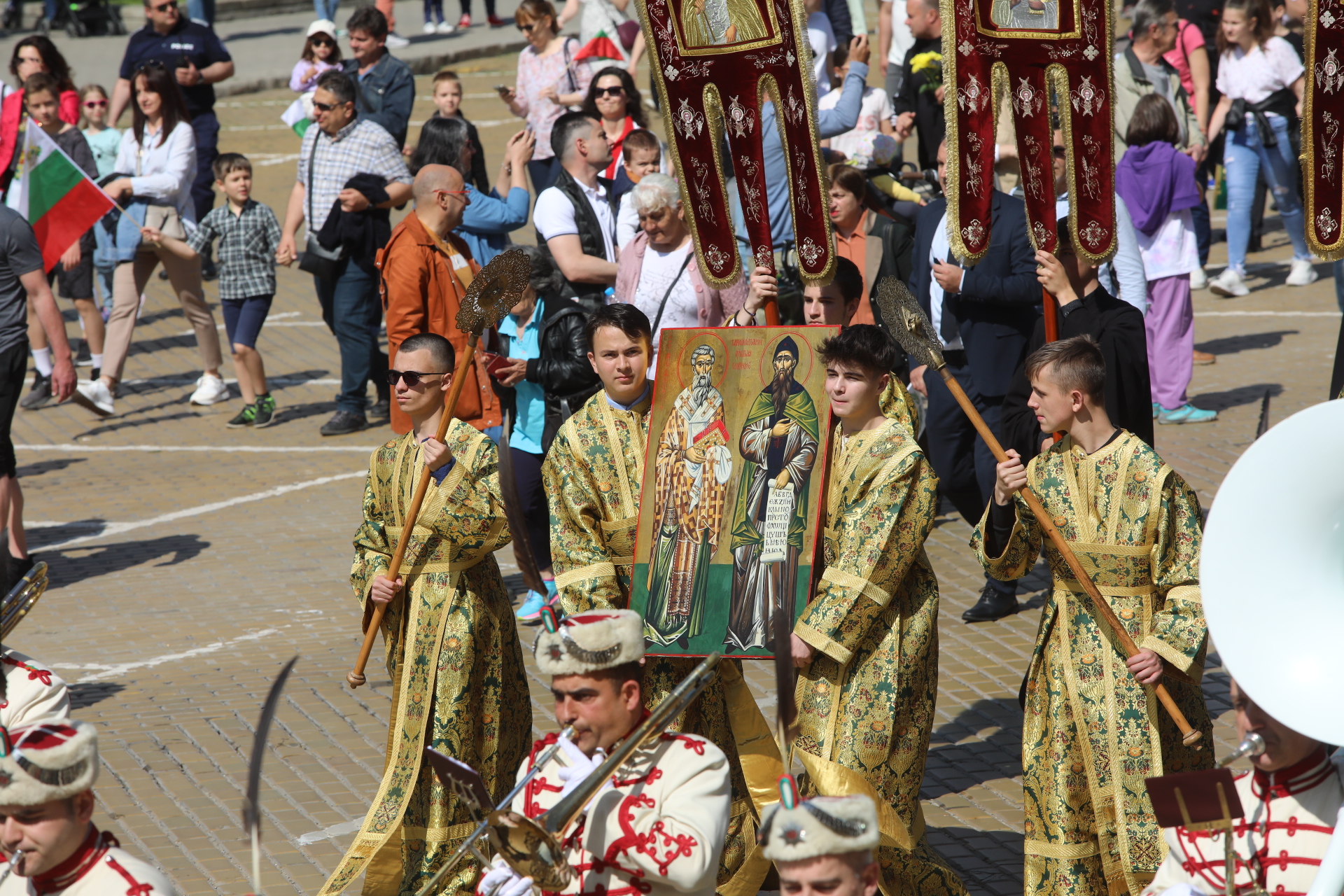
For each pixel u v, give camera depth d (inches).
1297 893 425.1
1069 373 588.4
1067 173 666.2
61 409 1667.1
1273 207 2359.7
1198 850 443.5
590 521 676.7
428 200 1062.4
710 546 651.5
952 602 1050.7
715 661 447.5
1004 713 872.9
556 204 1127.6
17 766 409.7
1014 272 908.0
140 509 1327.5
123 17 3902.6
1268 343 1664.6
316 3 3230.8
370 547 690.8
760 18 664.4
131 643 1021.2
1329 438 416.5
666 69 682.8
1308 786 431.8
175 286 1624.0
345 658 986.7
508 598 698.8
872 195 1098.7
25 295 1085.8
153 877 426.6
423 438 681.6
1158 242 1374.3
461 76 3299.7
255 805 426.6
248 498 1348.4
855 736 617.9
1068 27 644.1
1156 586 587.8
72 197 1357.0
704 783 455.5
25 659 567.8
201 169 2042.3
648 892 447.2
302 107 2057.1
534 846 414.3
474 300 662.5
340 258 1469.0
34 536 1264.8
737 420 659.4
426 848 659.4
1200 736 581.0
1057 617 605.9
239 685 943.0
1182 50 1991.9
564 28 3380.9
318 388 1705.2
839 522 632.4
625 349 672.4
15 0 3777.1
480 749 676.7
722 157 690.2
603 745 460.1
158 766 823.1
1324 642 405.7
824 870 375.6
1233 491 422.3
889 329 626.2
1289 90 1806.1
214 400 1657.2
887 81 2233.0
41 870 421.7
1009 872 694.5
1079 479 597.0
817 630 613.0
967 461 971.3
